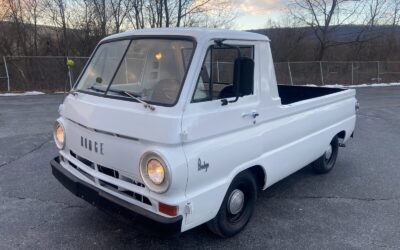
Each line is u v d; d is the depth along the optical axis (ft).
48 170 19.70
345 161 23.20
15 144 24.84
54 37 77.51
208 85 11.25
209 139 11.12
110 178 11.34
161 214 10.21
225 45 11.35
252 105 12.70
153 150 9.95
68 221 14.07
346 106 20.48
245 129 12.58
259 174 14.10
